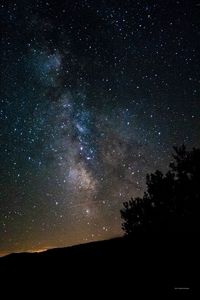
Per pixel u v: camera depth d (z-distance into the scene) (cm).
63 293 380
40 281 412
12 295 386
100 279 402
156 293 364
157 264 418
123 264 429
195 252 431
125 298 361
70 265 444
